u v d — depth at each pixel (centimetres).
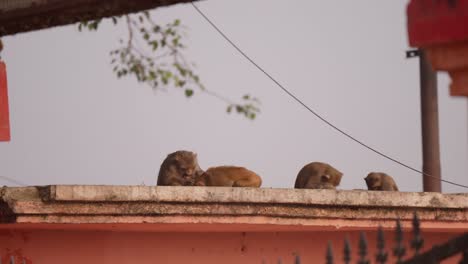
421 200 3662
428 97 5759
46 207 3250
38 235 3600
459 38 1387
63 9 2198
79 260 3612
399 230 1548
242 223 3438
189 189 3369
